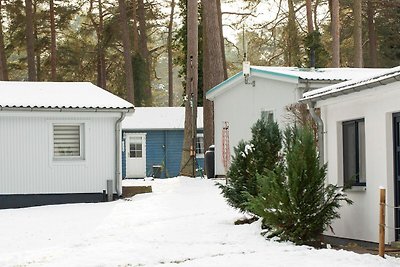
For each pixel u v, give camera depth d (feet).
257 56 151.64
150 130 128.36
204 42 108.27
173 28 168.35
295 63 130.52
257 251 37.52
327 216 39.42
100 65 163.32
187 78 99.35
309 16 126.21
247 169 47.50
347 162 43.16
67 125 72.74
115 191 74.08
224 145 87.45
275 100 75.61
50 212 63.21
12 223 55.47
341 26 145.48
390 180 38.01
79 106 71.56
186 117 98.32
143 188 76.64
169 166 128.57
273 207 39.91
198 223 49.52
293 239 39.40
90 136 73.15
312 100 43.52
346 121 42.80
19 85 78.02
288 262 33.65
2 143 70.69
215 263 34.27
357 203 40.98
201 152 126.41
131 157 127.95
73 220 56.18
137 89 155.43
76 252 39.65
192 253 37.83
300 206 39.14
